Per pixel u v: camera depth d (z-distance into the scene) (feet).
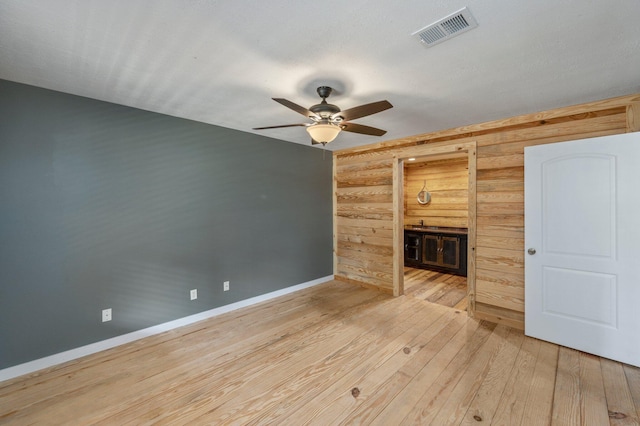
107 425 5.74
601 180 8.07
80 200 8.27
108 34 5.24
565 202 8.66
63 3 4.38
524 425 5.65
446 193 19.58
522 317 9.81
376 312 11.51
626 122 7.97
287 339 9.28
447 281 16.01
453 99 8.25
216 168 11.34
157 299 9.81
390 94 7.89
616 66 6.34
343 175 15.99
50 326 7.82
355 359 8.07
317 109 6.88
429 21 4.79
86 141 8.34
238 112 9.62
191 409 6.17
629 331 7.67
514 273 9.96
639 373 7.31
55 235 7.88
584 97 8.12
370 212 14.69
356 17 4.70
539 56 5.92
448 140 11.57
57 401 6.42
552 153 8.87
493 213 10.41
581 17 4.67
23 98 7.38
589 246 8.27
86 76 6.95
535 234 9.23
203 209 10.99
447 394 6.58
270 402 6.38
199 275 10.91
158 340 9.28
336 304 12.48
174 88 7.63
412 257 19.15
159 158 9.80
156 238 9.78
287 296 13.64
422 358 8.11
